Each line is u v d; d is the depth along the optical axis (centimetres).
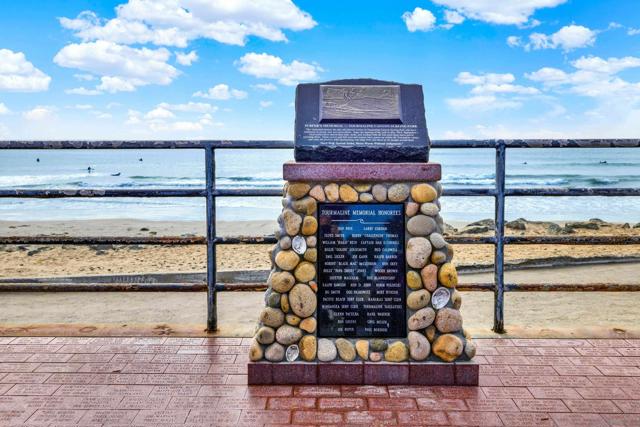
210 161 395
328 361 319
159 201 2597
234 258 1037
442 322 318
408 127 329
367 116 331
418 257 318
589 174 3497
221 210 2184
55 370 338
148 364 348
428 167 315
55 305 693
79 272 892
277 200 2647
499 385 318
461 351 318
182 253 1103
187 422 274
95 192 394
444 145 393
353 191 321
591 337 397
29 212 2164
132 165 5841
